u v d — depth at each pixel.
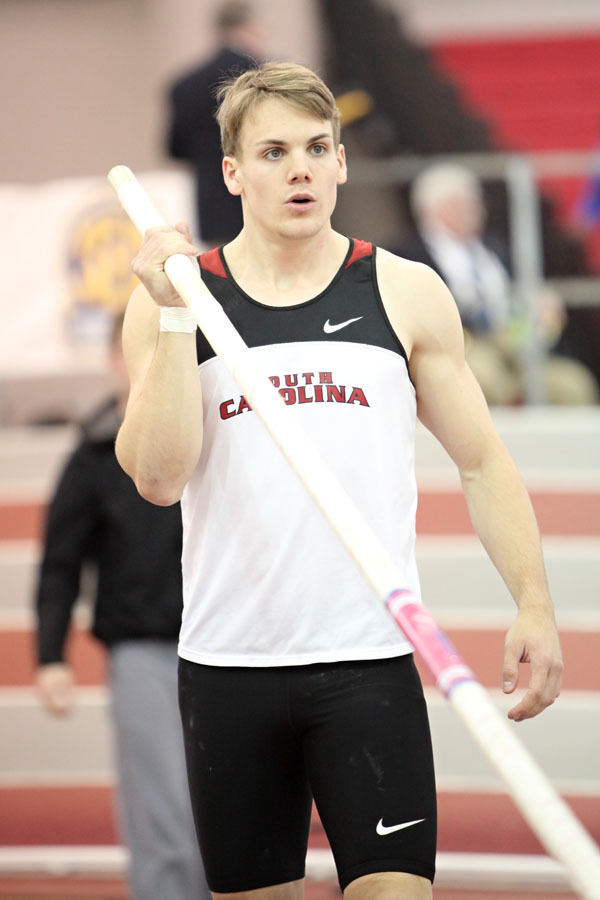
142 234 6.54
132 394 6.76
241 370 5.79
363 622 6.45
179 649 6.84
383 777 6.26
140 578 9.96
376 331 6.57
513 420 17.36
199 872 9.92
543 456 16.94
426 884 6.22
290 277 6.66
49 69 28.42
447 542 15.84
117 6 28.16
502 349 18.45
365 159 24.88
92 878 12.41
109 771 14.14
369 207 24.33
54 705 10.64
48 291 18.33
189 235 6.53
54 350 18.33
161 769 9.85
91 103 28.34
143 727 9.88
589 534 15.78
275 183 6.46
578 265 24.00
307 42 26.05
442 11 31.00
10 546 16.77
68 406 21.45
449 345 6.71
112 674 10.09
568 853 4.22
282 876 6.70
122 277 18.23
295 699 6.48
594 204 24.12
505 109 29.83
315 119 6.45
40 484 17.94
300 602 6.44
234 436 6.52
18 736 14.34
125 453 6.64
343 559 6.43
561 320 20.64
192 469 6.52
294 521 6.43
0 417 21.14
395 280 6.68
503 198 21.47
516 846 12.32
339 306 6.59
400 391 6.59
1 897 11.98
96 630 10.16
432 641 4.90
